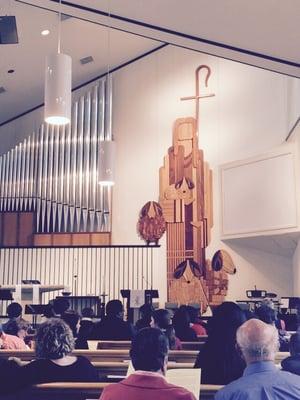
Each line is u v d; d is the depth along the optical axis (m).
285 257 12.60
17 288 11.05
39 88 14.08
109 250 13.48
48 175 14.30
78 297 11.34
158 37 7.20
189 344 5.55
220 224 12.79
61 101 5.19
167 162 13.63
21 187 14.38
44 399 2.88
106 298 13.26
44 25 11.86
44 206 14.16
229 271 12.63
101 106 14.35
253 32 6.81
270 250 12.51
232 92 13.12
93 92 14.48
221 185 12.84
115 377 3.51
